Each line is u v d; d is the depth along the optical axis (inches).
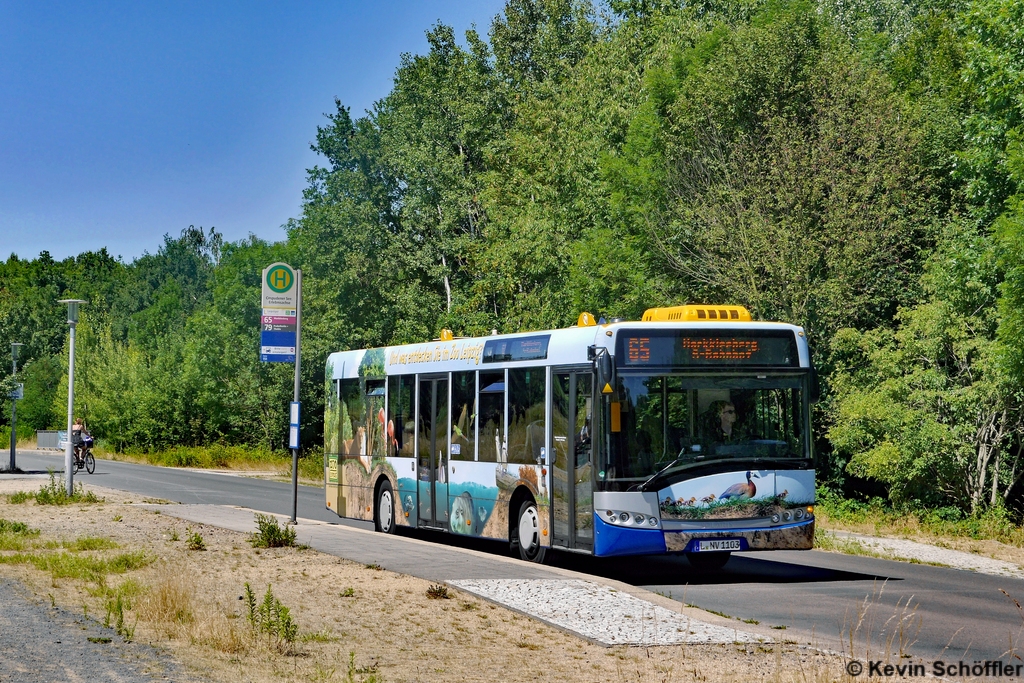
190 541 672.4
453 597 478.9
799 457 566.9
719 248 1154.0
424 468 752.3
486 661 350.9
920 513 996.6
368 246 2158.0
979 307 986.1
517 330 1610.5
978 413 967.0
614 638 386.6
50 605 446.6
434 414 743.1
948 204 1179.9
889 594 527.2
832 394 1099.3
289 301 818.8
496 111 2177.7
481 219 2060.8
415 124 2236.7
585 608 446.9
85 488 1270.9
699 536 547.2
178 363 2906.0
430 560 598.2
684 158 1293.1
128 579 522.6
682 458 550.0
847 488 1192.2
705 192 1241.4
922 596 522.0
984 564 688.4
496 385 668.1
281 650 362.3
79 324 3408.0
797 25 1285.7
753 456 558.9
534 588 494.9
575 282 1422.2
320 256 2143.2
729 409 561.6
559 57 2160.4
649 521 542.9
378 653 363.6
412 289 2068.2
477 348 693.9
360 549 649.0
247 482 1664.6
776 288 1109.1
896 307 1154.0
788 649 372.8
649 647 374.3
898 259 1137.4
